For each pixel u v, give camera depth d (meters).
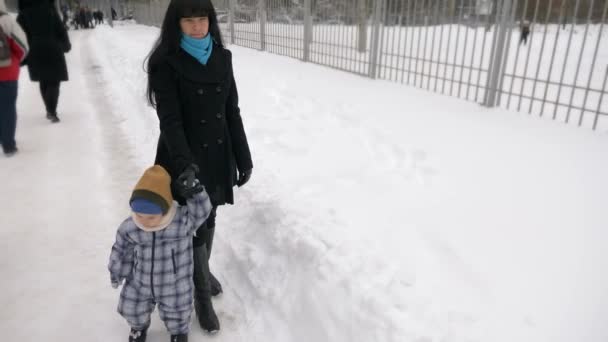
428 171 4.18
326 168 4.38
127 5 32.84
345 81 8.18
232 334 2.69
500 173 4.07
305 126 5.64
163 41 2.29
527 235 3.05
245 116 6.12
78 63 12.69
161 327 2.75
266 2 12.37
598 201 3.50
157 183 2.16
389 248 2.92
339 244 2.91
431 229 3.16
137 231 2.27
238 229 3.57
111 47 15.48
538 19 6.37
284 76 8.77
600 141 4.82
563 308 2.36
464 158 4.44
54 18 6.50
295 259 2.96
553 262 2.75
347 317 2.42
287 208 3.44
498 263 2.75
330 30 9.49
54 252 3.50
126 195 4.44
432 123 5.54
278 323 2.68
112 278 2.34
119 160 5.32
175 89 2.30
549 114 6.00
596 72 7.67
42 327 2.75
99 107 7.67
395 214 3.40
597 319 2.28
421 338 2.19
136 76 9.59
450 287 2.54
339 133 5.34
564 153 4.50
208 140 2.44
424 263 2.76
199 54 2.30
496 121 5.58
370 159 4.58
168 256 2.31
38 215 4.05
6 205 4.23
